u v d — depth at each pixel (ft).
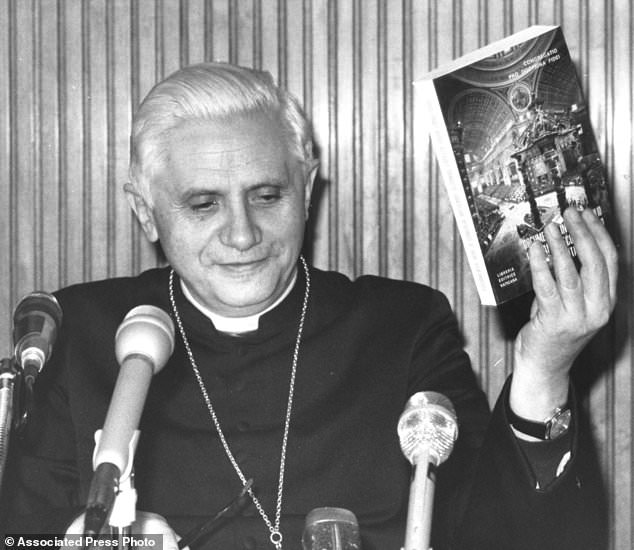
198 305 14.48
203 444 13.74
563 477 10.55
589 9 19.30
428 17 19.45
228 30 19.61
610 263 10.57
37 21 19.79
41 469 13.80
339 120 19.56
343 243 19.54
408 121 19.52
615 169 19.22
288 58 19.58
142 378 8.48
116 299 15.02
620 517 19.35
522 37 11.27
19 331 11.03
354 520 8.16
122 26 19.75
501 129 10.98
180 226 12.80
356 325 14.51
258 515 13.35
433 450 8.30
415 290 15.02
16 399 10.48
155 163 12.85
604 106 19.29
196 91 12.69
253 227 12.59
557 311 10.18
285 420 13.91
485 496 10.96
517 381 10.62
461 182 10.81
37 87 19.79
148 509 13.56
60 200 19.84
